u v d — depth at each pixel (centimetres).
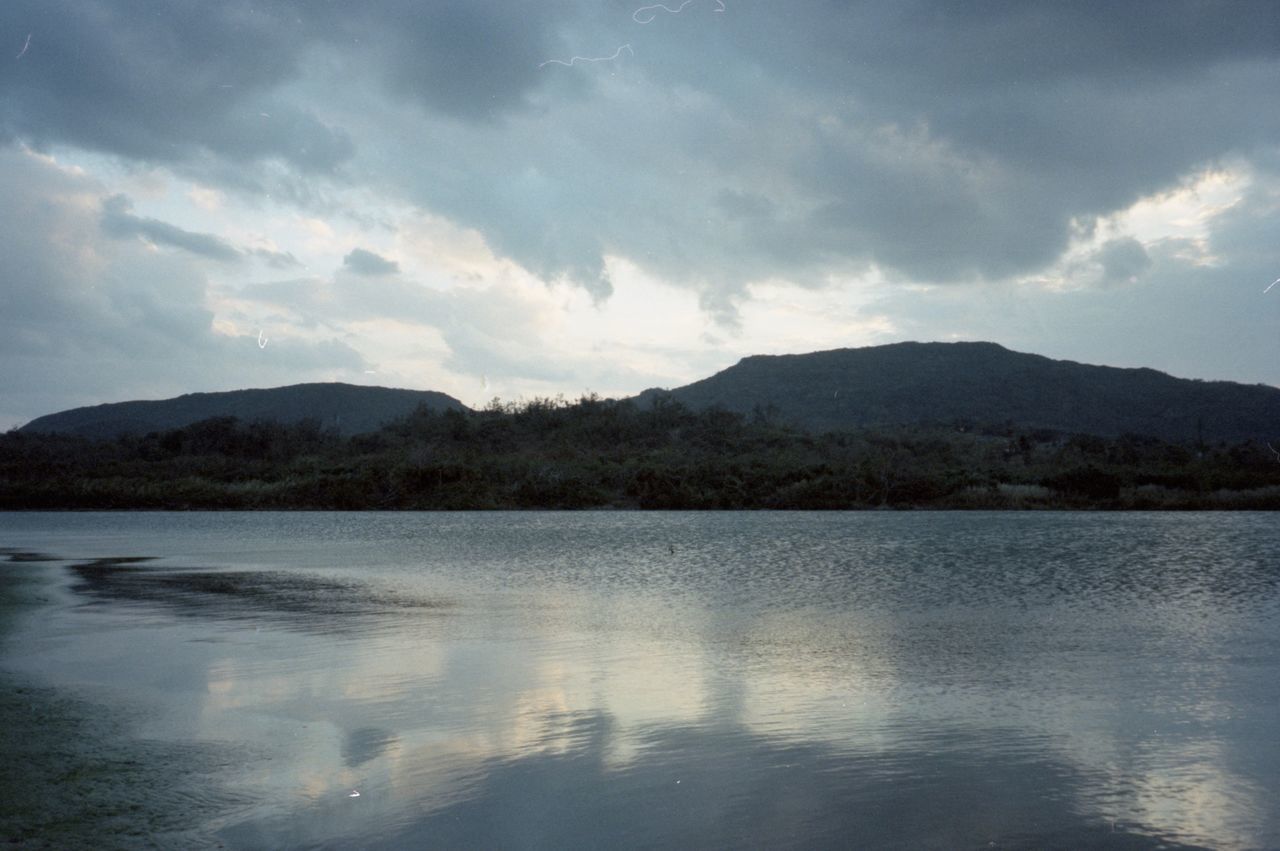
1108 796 1014
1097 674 1614
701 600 2614
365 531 5925
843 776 1071
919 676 1588
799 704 1395
